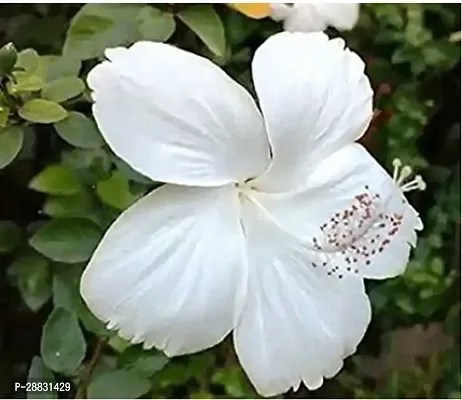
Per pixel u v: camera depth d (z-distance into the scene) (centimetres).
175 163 25
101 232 28
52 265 30
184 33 32
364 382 41
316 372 27
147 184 29
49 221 30
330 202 27
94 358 30
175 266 25
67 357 29
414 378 41
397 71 40
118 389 30
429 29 40
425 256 40
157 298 25
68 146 31
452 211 41
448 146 42
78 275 29
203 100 25
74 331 29
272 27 34
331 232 26
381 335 41
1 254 31
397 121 39
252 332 27
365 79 27
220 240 26
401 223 28
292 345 27
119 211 28
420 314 41
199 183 25
